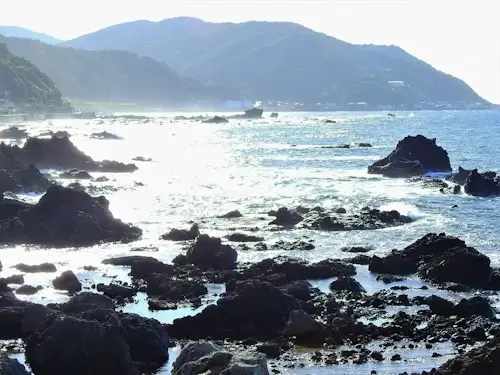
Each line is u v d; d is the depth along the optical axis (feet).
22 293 126.72
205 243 151.33
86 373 87.40
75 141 522.88
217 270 145.07
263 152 445.78
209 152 447.42
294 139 575.38
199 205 230.68
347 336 106.01
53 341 88.17
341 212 211.00
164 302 122.62
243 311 109.91
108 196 247.50
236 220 203.00
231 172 330.34
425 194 253.65
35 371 88.17
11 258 156.04
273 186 277.85
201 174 321.32
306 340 104.99
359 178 302.45
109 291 126.72
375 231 186.91
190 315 113.39
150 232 186.50
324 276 140.67
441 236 153.38
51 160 321.32
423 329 108.78
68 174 297.94
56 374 87.35
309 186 277.23
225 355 73.72
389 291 131.13
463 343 102.94
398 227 192.54
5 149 264.93
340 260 153.38
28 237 173.78
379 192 259.19
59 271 144.77
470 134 627.05
